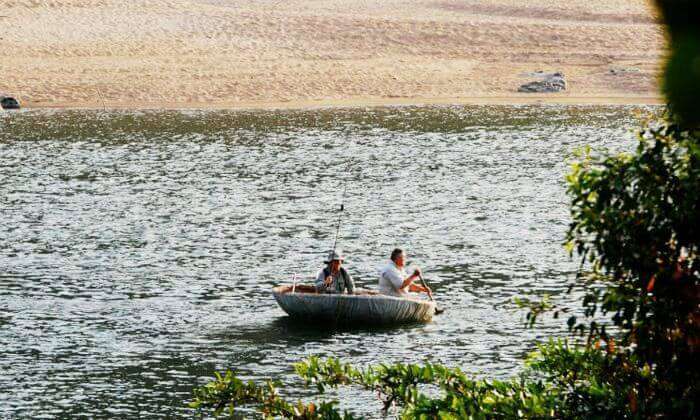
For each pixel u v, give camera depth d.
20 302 53.00
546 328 47.41
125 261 63.22
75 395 39.09
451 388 19.91
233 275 59.75
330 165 106.94
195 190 91.25
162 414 37.12
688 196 14.59
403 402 20.61
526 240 69.31
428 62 196.12
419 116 152.62
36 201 85.19
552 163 107.56
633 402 16.34
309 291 51.25
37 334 47.16
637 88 177.88
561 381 19.70
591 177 15.56
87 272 60.09
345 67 189.12
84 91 170.25
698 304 14.91
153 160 110.25
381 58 199.50
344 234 71.88
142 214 79.56
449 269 61.09
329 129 138.25
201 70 184.25
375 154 115.19
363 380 21.06
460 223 75.81
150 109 161.00
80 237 70.62
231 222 76.44
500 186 93.00
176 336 46.94
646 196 15.16
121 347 45.22
